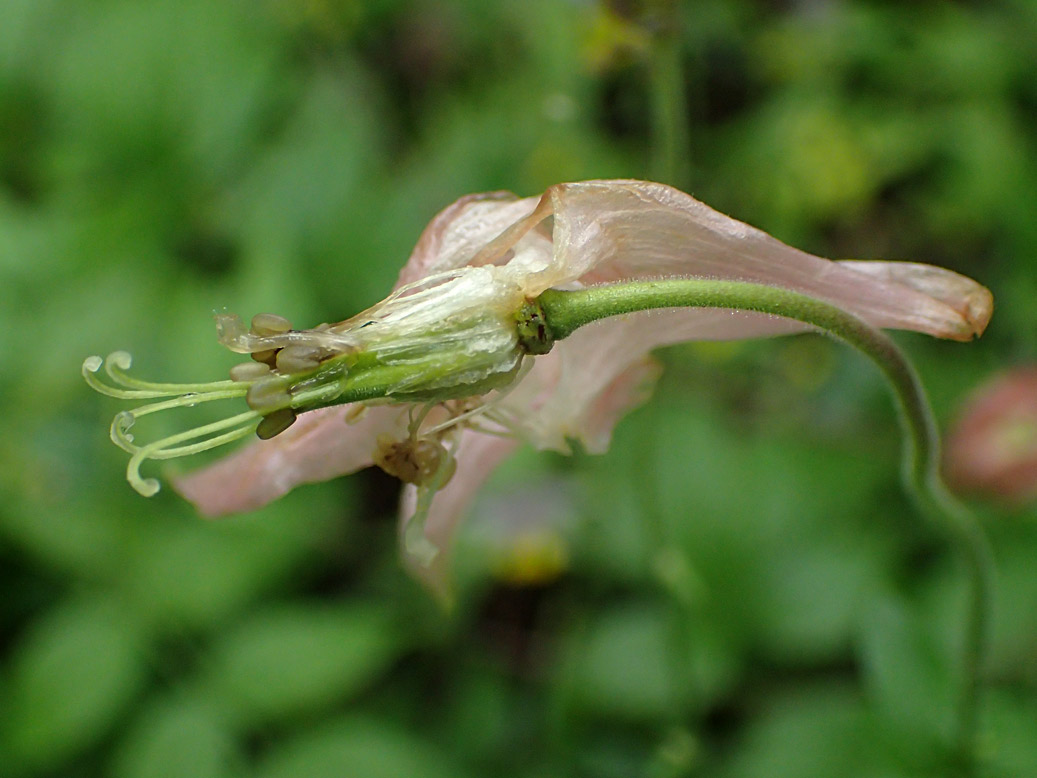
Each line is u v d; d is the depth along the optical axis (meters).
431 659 0.20
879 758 0.15
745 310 0.11
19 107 0.24
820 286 0.11
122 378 0.11
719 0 0.27
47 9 0.24
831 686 0.17
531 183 0.23
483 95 0.25
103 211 0.21
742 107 0.27
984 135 0.24
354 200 0.22
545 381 0.11
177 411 0.19
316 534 0.20
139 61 0.22
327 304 0.21
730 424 0.21
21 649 0.18
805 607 0.17
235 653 0.17
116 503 0.18
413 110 0.27
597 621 0.18
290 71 0.24
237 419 0.11
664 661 0.17
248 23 0.24
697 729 0.16
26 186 0.24
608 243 0.11
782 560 0.18
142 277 0.20
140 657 0.17
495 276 0.11
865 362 0.22
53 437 0.19
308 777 0.16
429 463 0.11
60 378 0.19
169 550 0.17
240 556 0.17
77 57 0.22
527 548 0.20
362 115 0.24
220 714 0.16
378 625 0.17
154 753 0.16
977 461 0.17
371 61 0.27
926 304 0.11
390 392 0.11
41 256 0.20
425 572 0.12
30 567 0.19
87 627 0.17
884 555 0.18
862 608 0.17
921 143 0.24
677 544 0.18
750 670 0.18
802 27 0.26
